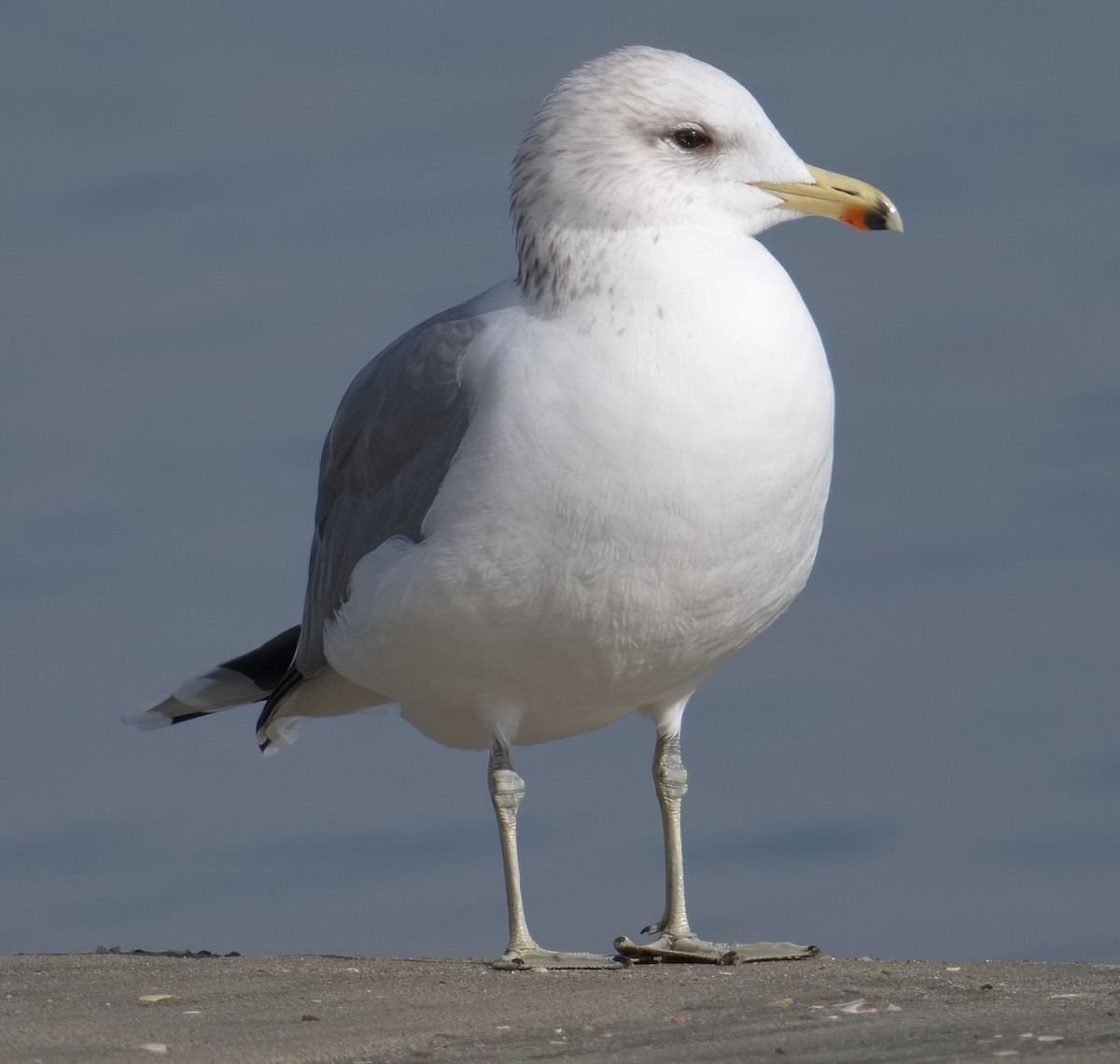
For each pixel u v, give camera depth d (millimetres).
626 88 11734
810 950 12367
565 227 11609
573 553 11297
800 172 12000
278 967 12039
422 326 12508
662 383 11125
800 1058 9133
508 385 11367
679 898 12711
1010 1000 10312
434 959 12555
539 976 11523
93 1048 9688
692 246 11555
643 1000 10664
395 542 12023
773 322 11398
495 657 11891
